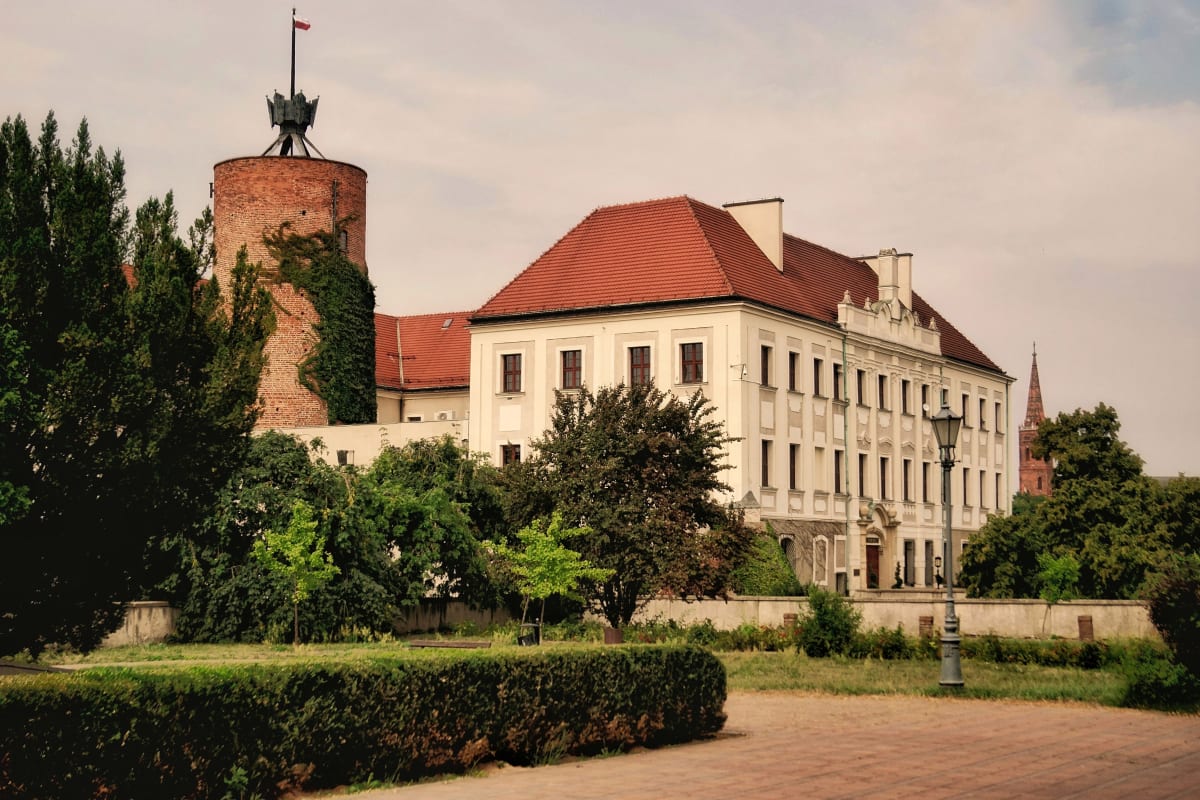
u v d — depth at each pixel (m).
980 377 82.69
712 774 16.91
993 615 40.41
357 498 42.69
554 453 41.44
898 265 75.44
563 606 47.12
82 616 15.97
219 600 38.62
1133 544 52.94
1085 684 28.66
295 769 14.63
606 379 60.84
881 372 70.25
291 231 64.06
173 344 16.19
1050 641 35.38
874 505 68.19
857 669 32.78
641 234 63.16
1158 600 25.53
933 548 75.06
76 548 15.55
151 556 16.38
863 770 17.30
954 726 22.31
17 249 15.05
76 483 15.30
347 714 15.23
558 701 18.06
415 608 44.44
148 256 16.42
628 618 41.62
